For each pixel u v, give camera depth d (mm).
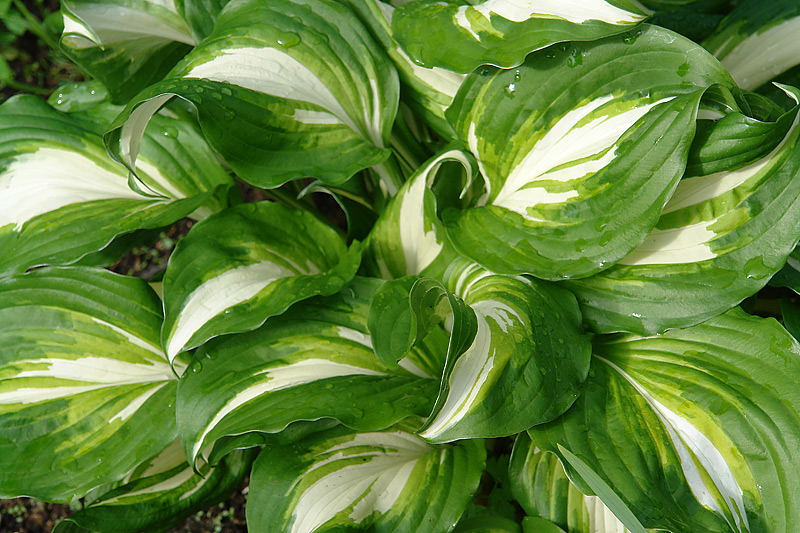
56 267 791
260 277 767
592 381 747
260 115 752
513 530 765
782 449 711
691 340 750
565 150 748
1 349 786
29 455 768
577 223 736
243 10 782
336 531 722
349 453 751
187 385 747
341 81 782
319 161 766
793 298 786
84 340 789
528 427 705
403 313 743
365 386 750
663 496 710
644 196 719
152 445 771
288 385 749
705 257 732
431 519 737
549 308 738
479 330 713
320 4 781
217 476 798
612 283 747
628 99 735
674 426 729
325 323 766
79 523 748
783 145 717
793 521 701
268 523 734
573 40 730
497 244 749
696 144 722
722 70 725
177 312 748
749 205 726
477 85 756
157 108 739
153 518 771
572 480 709
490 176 780
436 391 752
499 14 759
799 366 720
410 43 769
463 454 762
